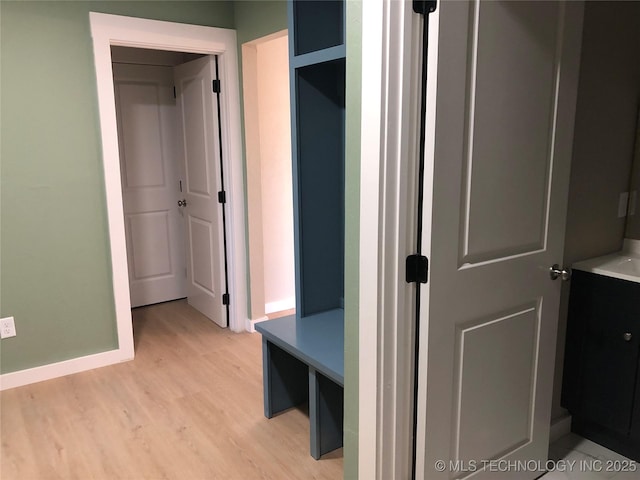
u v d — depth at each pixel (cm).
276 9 303
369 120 147
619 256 243
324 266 262
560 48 182
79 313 312
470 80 156
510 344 190
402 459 170
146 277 431
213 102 355
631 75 234
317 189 249
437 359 164
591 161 226
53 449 239
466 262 168
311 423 231
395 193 151
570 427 252
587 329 232
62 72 287
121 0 299
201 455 235
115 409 274
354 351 171
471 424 182
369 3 142
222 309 383
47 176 290
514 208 179
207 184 380
